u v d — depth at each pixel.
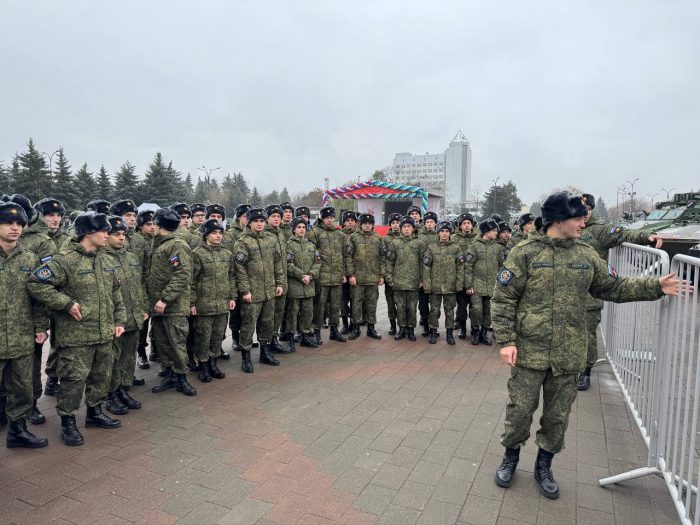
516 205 60.25
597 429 4.27
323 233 7.29
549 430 3.27
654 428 3.24
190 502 3.16
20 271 3.87
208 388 5.34
